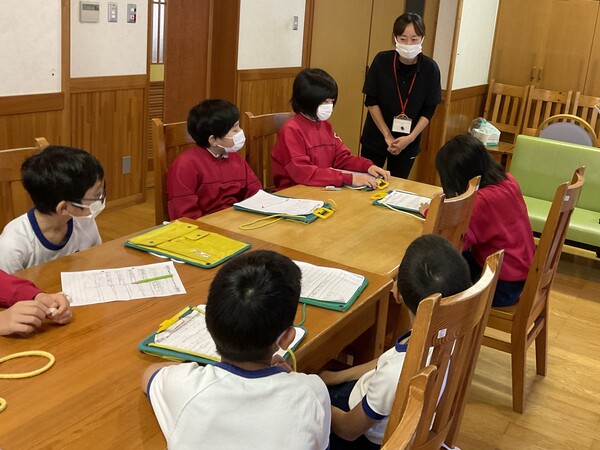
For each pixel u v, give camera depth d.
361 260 2.01
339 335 1.72
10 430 1.12
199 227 2.14
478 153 2.40
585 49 5.73
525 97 5.86
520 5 5.88
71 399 1.22
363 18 5.58
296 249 2.06
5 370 1.29
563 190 2.28
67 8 3.66
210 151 2.65
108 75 4.22
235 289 1.13
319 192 2.73
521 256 2.49
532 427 2.52
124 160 4.51
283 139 2.94
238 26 5.07
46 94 3.68
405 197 2.68
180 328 1.47
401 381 1.22
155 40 4.93
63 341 1.41
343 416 1.53
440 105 5.24
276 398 1.11
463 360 1.41
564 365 2.99
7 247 1.77
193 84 5.29
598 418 2.61
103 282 1.69
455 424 1.67
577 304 3.66
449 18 5.07
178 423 1.09
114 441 1.12
